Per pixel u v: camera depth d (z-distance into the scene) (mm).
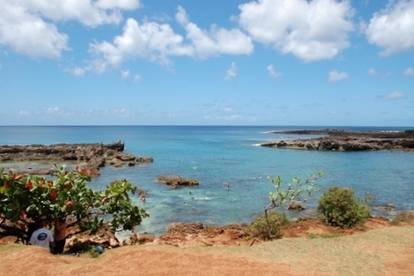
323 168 50688
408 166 53469
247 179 41000
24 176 13211
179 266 9820
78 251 13266
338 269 10055
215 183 38406
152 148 88812
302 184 29406
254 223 18141
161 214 25562
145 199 30422
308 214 24688
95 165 49531
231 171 47625
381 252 11594
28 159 57500
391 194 33281
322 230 18516
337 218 19109
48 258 10312
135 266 9797
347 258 10984
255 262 10328
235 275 9344
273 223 17375
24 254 10539
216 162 58219
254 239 17125
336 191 19844
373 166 53188
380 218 21766
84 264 10023
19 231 13289
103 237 16094
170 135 176875
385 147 82750
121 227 18453
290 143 88188
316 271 9844
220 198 30938
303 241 12711
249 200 30109
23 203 12664
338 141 83875
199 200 30156
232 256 10766
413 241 12797
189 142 115500
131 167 51250
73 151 63031
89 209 14461
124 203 14258
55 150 63562
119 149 74688
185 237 19078
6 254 10586
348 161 59812
